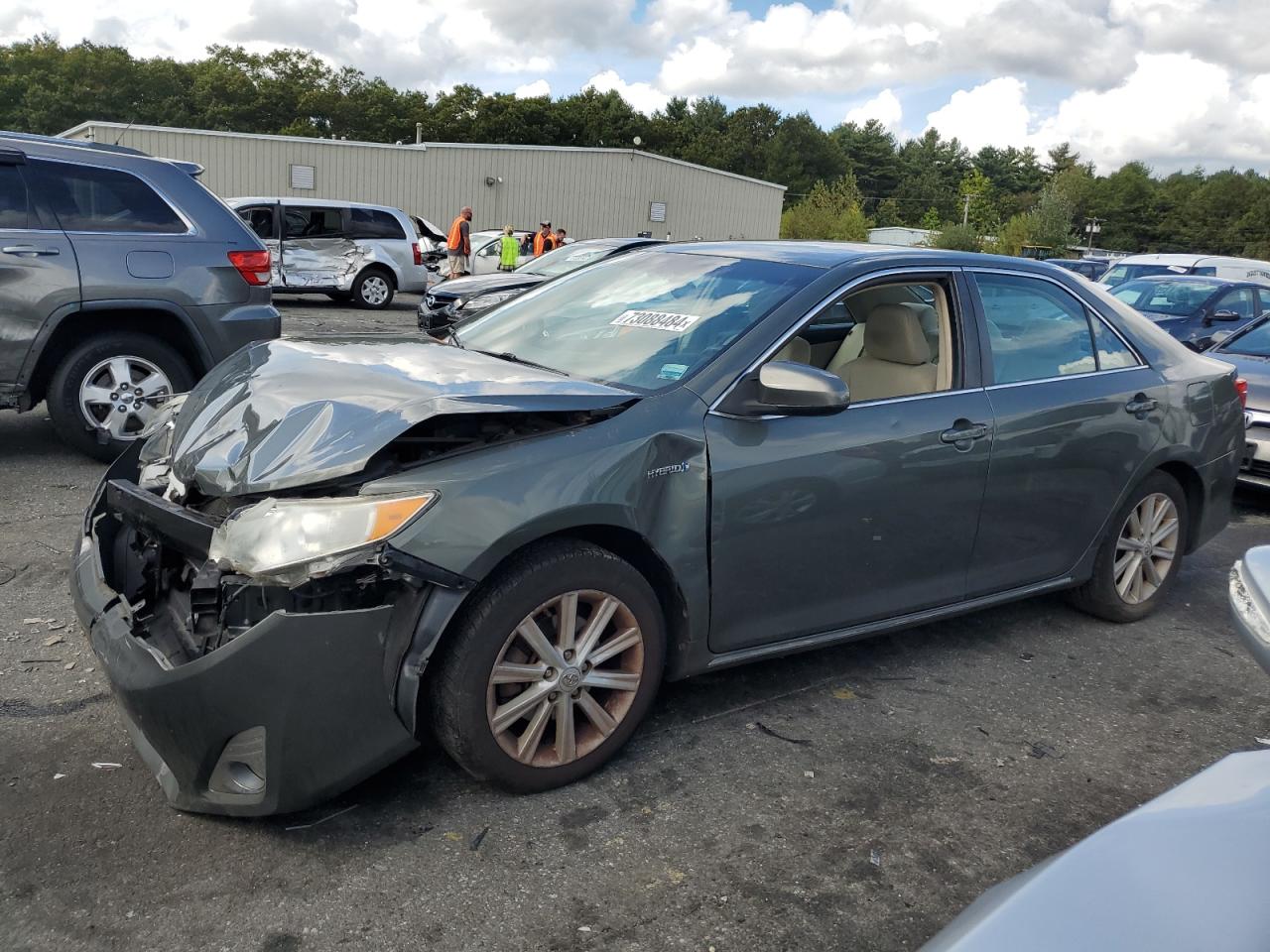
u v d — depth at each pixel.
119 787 2.84
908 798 3.07
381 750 2.60
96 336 5.89
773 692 3.72
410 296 22.31
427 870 2.58
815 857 2.75
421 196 33.69
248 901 2.42
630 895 2.53
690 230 39.31
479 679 2.71
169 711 2.46
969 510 3.75
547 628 2.88
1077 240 89.88
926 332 3.80
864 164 140.88
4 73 84.12
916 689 3.84
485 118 86.38
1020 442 3.84
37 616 3.90
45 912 2.33
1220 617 4.89
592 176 36.47
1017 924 1.41
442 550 2.55
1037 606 4.83
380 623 2.54
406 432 2.74
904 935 2.46
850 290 3.55
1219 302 11.99
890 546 3.55
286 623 2.42
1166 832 1.57
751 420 3.18
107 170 5.86
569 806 2.90
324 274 17.59
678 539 3.02
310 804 2.58
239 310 6.22
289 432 2.69
